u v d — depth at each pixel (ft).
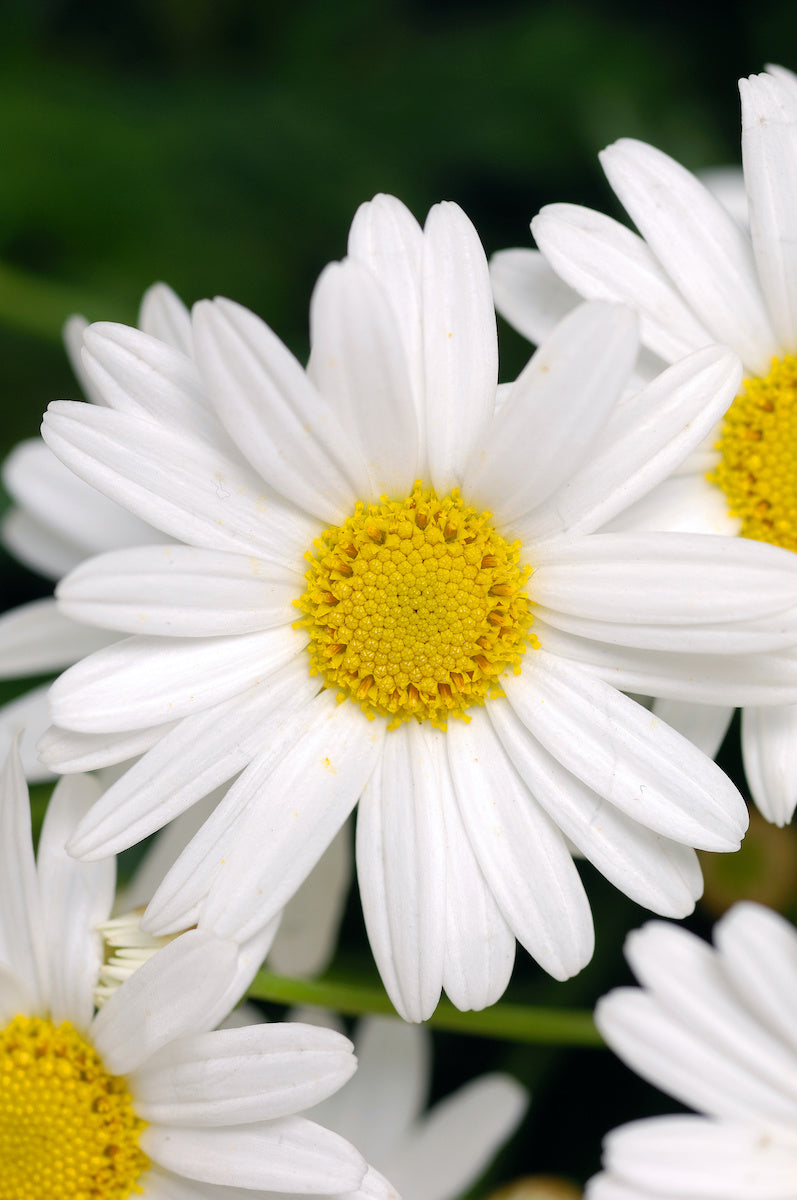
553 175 1.05
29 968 0.89
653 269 0.90
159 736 0.87
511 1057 0.99
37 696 0.98
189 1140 0.88
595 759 0.87
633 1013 0.89
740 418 0.91
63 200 1.06
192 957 0.86
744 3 1.05
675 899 0.87
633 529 0.91
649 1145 0.89
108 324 0.86
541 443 0.86
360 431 0.86
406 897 0.87
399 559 0.88
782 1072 0.89
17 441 1.06
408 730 0.89
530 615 0.88
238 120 1.06
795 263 0.90
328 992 0.91
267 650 0.88
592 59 1.06
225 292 1.06
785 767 0.89
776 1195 0.89
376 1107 0.95
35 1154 0.88
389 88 1.07
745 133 0.89
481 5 1.08
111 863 0.89
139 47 1.10
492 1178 0.98
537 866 0.87
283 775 0.87
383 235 0.87
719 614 0.85
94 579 0.85
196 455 0.87
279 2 1.09
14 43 1.08
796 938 0.89
